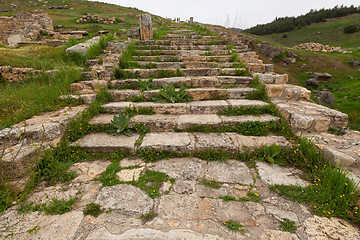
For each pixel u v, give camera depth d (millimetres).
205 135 3416
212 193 2277
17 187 2260
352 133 3266
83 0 36938
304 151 2854
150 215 1950
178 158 3006
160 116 3904
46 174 2543
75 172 2635
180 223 1864
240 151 2982
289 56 20297
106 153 3074
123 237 1711
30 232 1754
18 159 2275
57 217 1941
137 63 6258
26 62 6012
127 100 4645
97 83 4621
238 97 4715
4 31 13039
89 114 3842
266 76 4984
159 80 5148
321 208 2033
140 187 2361
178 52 7484
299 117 3314
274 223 1865
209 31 12375
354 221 1896
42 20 14305
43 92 4328
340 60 20516
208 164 2846
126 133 3432
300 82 16969
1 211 2010
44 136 2768
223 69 5832
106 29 14969
